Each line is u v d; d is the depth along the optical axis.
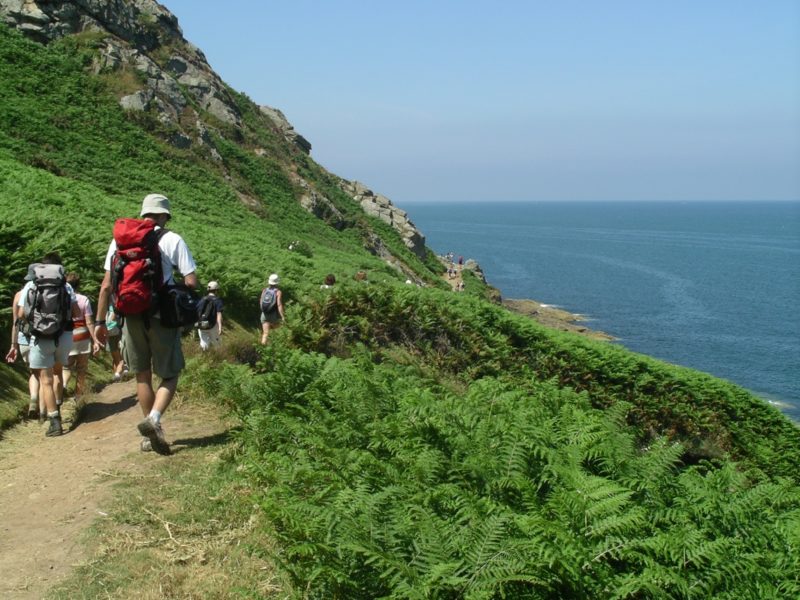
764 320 70.56
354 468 5.84
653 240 194.00
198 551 5.21
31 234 13.29
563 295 84.75
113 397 10.24
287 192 51.72
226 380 8.69
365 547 4.32
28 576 4.87
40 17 43.16
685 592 4.45
